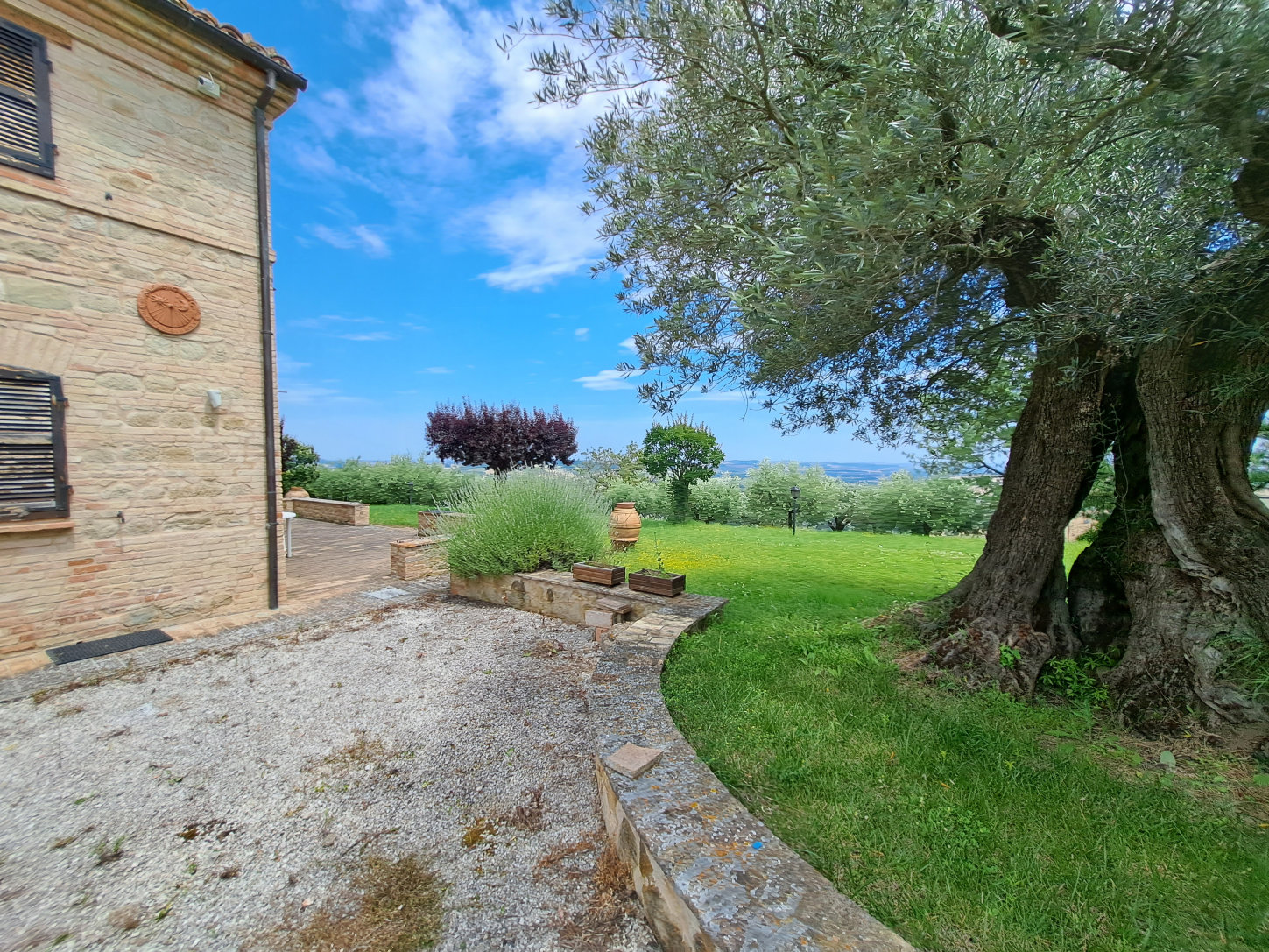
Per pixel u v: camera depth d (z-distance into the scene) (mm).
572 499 6434
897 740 2541
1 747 2840
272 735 2990
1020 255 3086
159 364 4645
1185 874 1729
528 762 2725
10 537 3939
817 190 2115
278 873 1988
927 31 2160
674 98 3262
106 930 1729
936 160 2133
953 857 1778
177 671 3867
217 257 4984
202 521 4984
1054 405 3371
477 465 19031
